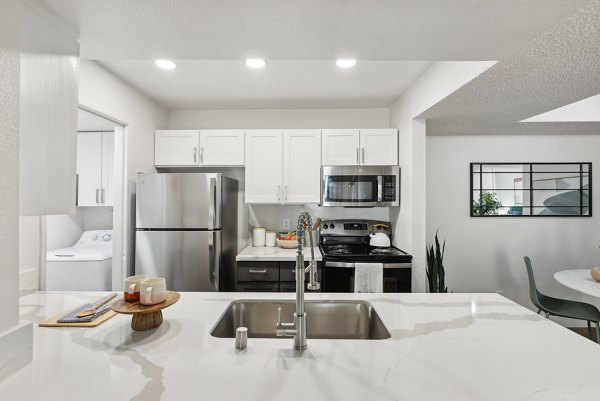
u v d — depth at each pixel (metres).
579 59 1.42
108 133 3.16
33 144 0.93
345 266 2.46
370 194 2.77
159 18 1.06
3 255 0.79
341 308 1.44
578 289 2.11
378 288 2.42
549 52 1.35
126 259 2.40
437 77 2.05
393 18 1.08
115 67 2.18
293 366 0.86
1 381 0.77
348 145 2.85
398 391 0.74
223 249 2.56
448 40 1.24
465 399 0.72
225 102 2.98
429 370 0.84
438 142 3.21
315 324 1.43
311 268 1.14
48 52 0.99
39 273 1.60
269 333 1.43
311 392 0.74
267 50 1.33
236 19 1.08
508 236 3.20
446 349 0.96
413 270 2.49
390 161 2.83
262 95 2.79
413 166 2.51
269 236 3.08
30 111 0.92
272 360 0.89
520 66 1.50
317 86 2.57
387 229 3.05
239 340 0.95
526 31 1.17
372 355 0.92
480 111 2.28
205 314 1.25
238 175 3.22
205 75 2.34
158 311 1.13
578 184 3.17
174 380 0.79
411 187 2.51
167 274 2.39
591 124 2.72
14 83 0.83
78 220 3.35
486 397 0.72
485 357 0.91
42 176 0.96
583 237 3.19
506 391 0.74
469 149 3.20
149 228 2.39
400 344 0.99
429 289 2.58
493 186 3.20
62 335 1.04
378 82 2.48
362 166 2.79
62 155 1.04
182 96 2.79
